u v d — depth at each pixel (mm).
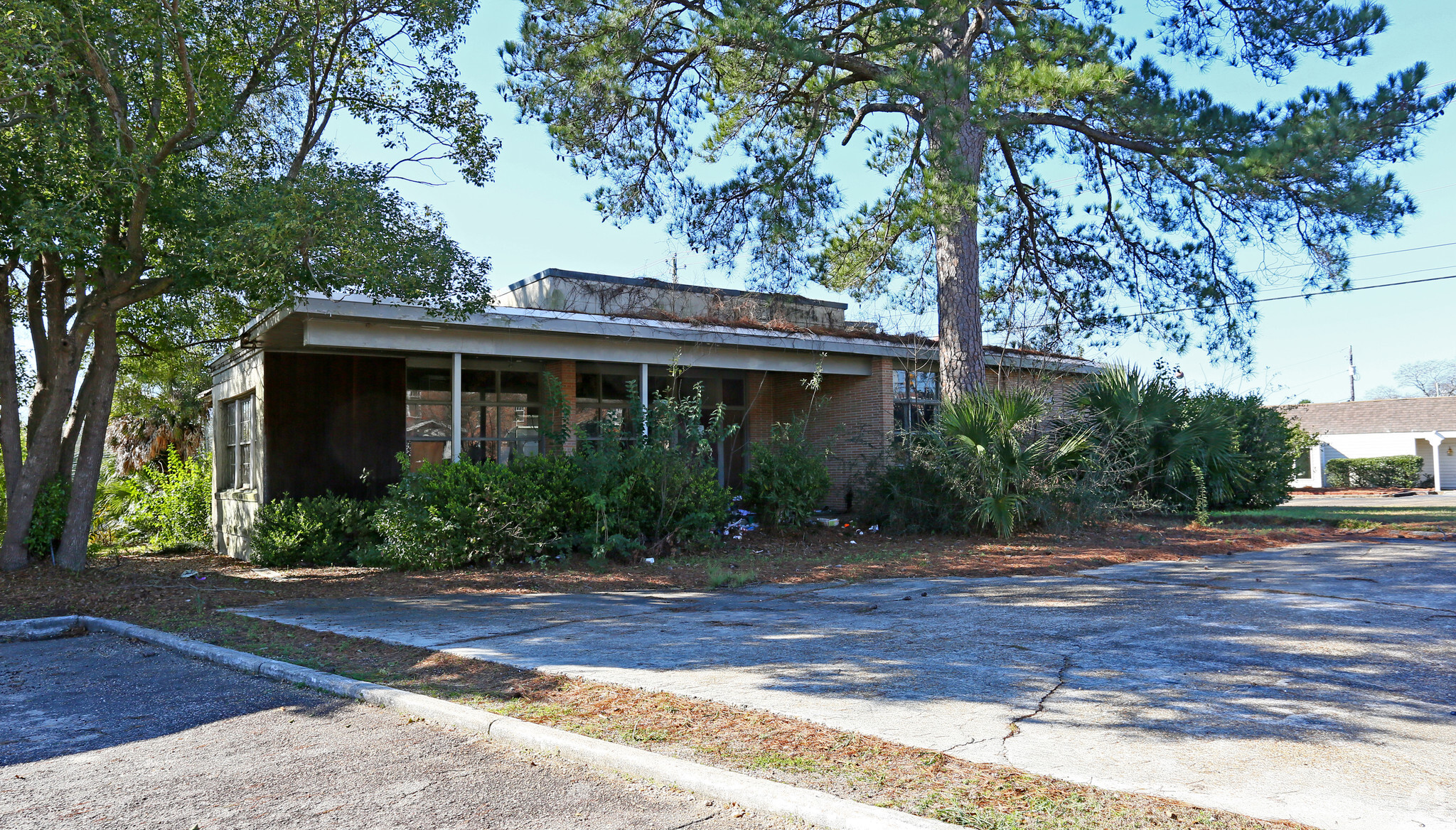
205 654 7078
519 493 12242
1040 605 8469
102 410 12000
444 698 5461
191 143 11219
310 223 9961
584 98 14758
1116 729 4531
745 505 15477
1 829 3709
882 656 6383
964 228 15859
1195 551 12516
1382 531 14492
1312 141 12992
